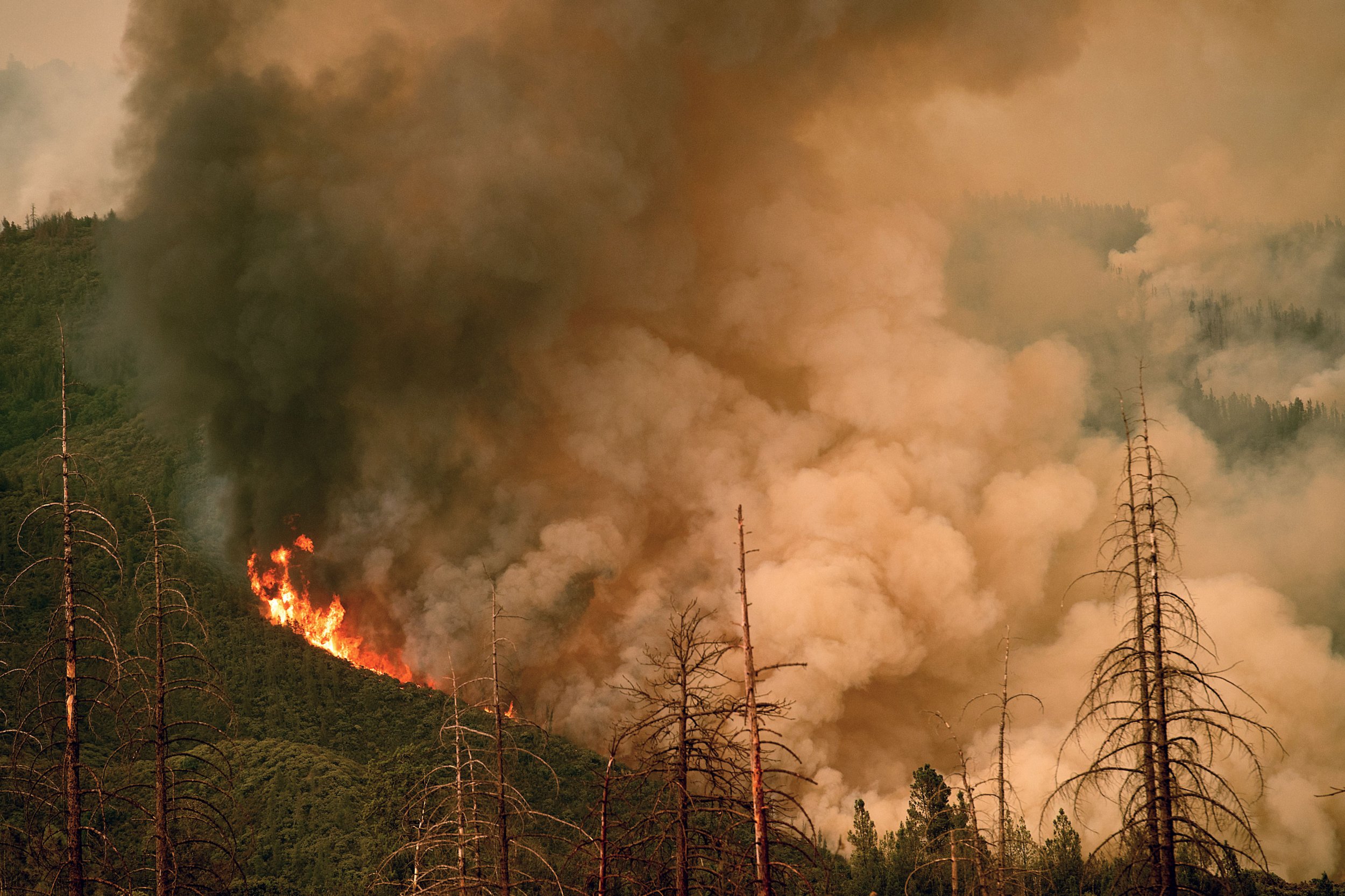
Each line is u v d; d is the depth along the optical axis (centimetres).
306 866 6075
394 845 5653
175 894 3053
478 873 3173
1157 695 2386
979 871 3266
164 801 3047
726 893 2573
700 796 2573
